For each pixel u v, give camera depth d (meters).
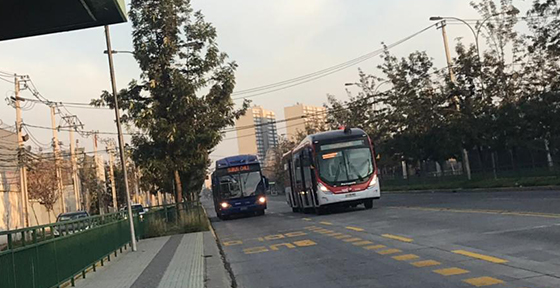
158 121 26.03
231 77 27.75
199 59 26.86
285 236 18.61
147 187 43.97
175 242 20.47
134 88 26.89
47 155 55.28
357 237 15.63
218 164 35.31
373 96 49.25
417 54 41.59
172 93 26.25
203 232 24.41
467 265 9.61
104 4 7.92
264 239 18.47
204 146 27.47
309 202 29.41
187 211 28.25
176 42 26.84
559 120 27.94
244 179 34.97
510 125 31.62
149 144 27.62
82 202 65.12
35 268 9.17
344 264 11.23
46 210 51.94
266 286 9.83
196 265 13.22
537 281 7.90
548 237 11.35
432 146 40.84
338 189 26.03
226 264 13.23
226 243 18.69
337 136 26.83
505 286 7.80
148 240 22.67
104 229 15.45
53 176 49.41
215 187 35.34
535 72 29.95
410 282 8.74
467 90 34.41
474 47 34.28
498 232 12.89
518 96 31.45
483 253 10.53
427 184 46.78
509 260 9.59
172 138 25.88
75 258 11.91
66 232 11.57
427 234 14.34
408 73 42.09
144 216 25.20
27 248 8.81
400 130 45.91
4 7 7.87
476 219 16.09
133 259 15.97
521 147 33.31
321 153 26.47
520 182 29.69
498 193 27.91
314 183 26.70
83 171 65.69
